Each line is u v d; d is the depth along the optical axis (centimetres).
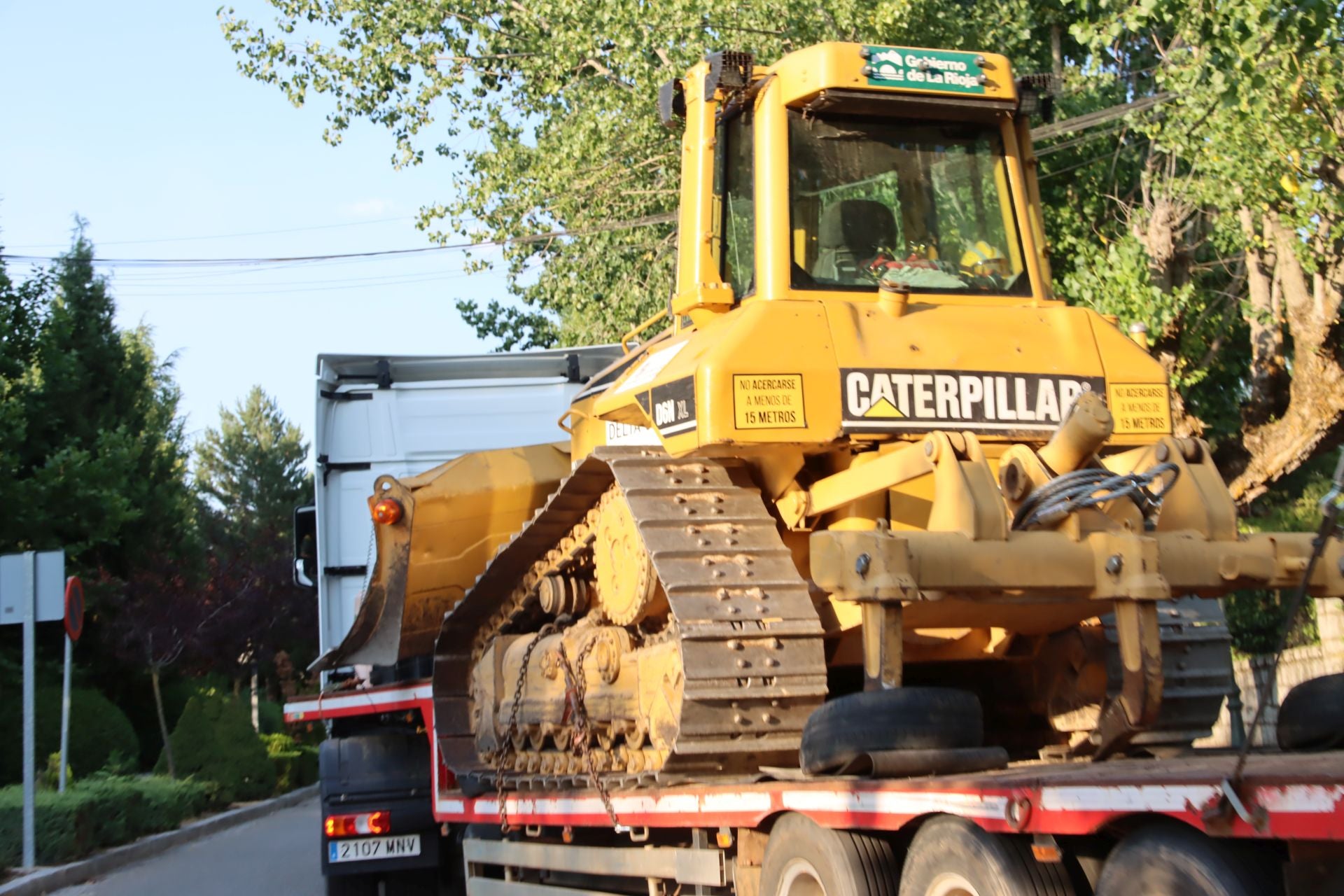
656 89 1711
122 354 2709
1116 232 1611
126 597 2323
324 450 1241
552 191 1906
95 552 2484
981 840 445
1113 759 528
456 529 937
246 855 1398
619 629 678
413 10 2080
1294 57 1156
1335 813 332
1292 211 1261
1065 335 615
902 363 587
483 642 900
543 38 1995
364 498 1245
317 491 1224
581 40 1811
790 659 561
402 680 1028
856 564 493
